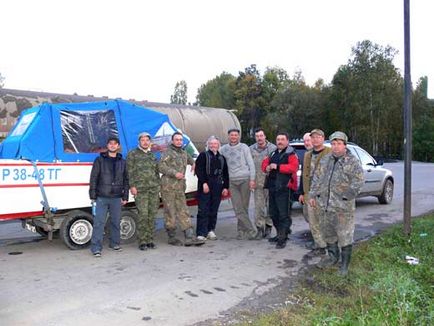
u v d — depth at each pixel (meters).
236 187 9.09
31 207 7.51
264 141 9.10
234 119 18.39
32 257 7.56
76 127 8.05
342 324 4.65
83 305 5.33
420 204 13.91
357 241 8.71
